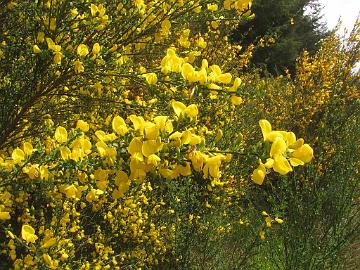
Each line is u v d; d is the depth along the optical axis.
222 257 4.02
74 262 2.95
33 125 2.57
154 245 3.91
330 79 6.59
